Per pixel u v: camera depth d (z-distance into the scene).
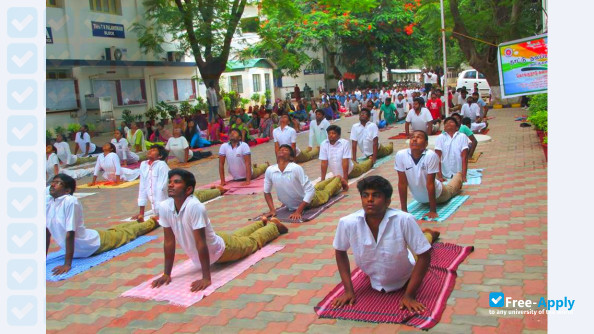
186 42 20.59
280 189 6.79
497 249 4.93
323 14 31.55
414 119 12.56
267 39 23.23
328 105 24.02
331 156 8.44
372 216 3.82
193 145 15.96
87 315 4.21
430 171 6.03
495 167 9.05
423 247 3.72
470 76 25.84
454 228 5.69
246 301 4.23
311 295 4.25
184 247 4.73
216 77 21.11
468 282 4.20
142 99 22.12
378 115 19.14
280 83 36.94
